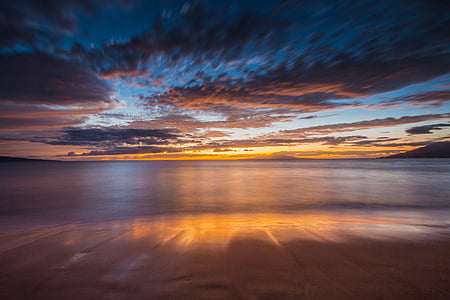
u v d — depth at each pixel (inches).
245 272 124.7
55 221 341.1
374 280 114.9
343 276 119.3
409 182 950.4
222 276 120.2
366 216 353.4
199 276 120.6
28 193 697.0
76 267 133.6
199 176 1412.4
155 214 397.7
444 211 403.5
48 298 102.6
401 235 192.2
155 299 100.7
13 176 1428.4
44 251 161.2
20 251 161.5
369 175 1374.3
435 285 109.7
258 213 396.2
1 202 550.6
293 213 392.8
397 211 408.2
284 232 204.7
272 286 110.0
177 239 186.1
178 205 494.6
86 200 567.2
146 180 1136.2
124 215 391.5
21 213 420.8
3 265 137.6
